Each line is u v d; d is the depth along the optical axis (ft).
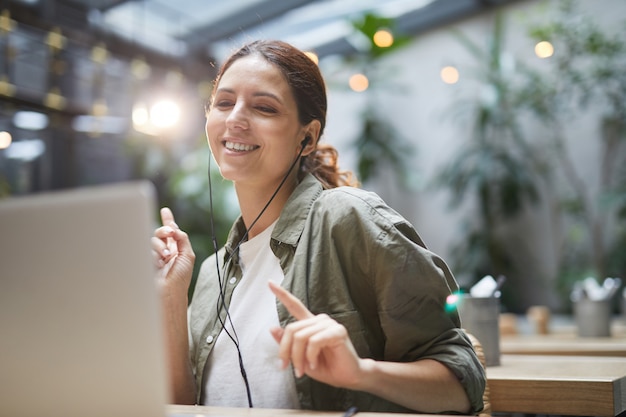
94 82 17.11
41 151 17.20
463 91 24.23
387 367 3.13
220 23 21.57
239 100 4.13
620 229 20.31
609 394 4.21
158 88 19.04
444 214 24.41
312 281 3.70
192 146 20.08
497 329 5.57
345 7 23.18
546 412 4.41
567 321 19.86
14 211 2.46
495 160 21.89
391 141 23.85
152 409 2.40
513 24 23.40
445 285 3.56
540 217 22.56
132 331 2.38
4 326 2.52
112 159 19.04
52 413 2.52
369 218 3.63
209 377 3.97
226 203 18.12
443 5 24.13
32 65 15.61
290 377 3.62
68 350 2.46
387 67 23.86
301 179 4.50
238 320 3.94
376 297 3.61
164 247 4.20
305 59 4.33
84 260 2.40
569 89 21.18
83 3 17.29
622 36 21.09
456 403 3.38
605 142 21.42
